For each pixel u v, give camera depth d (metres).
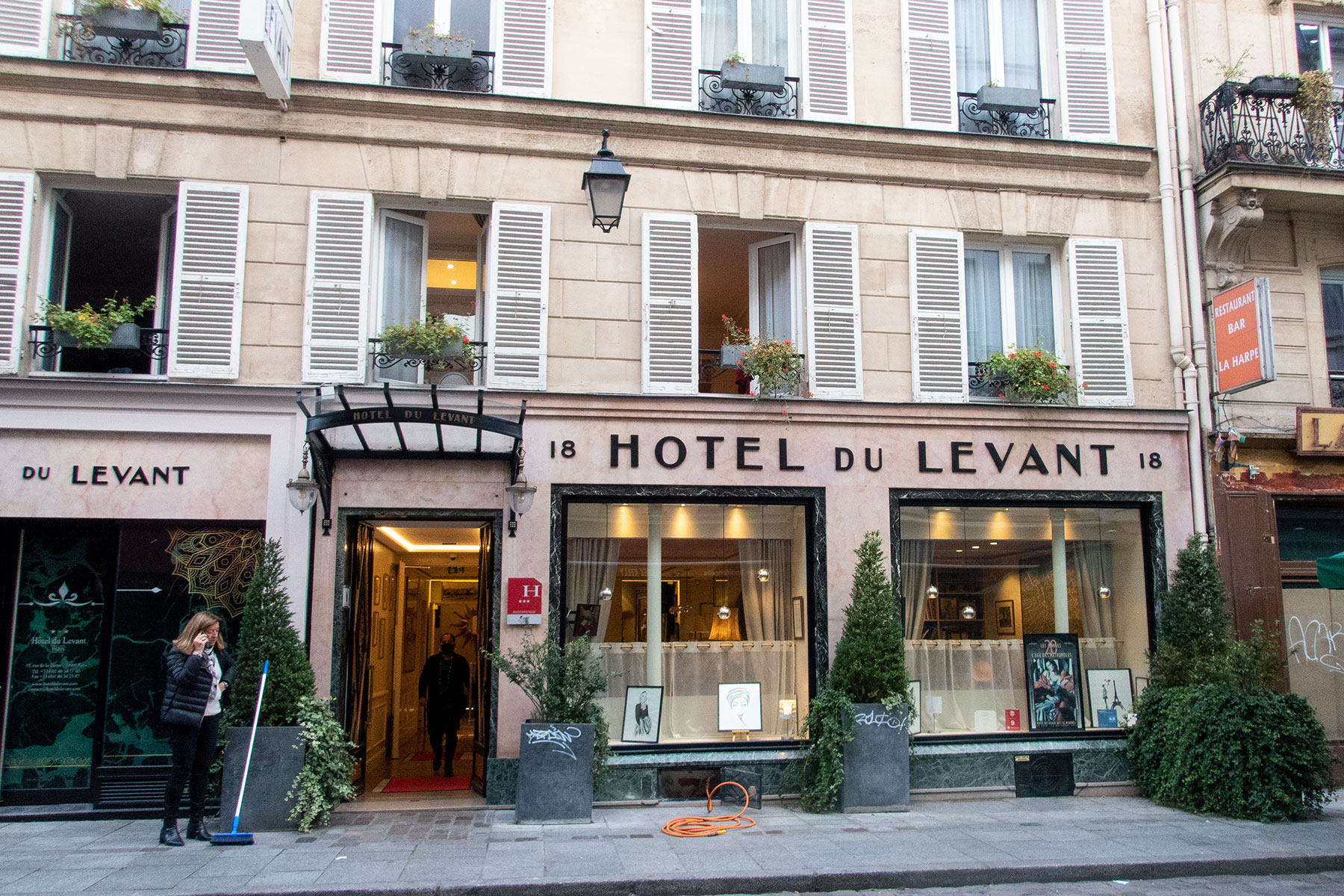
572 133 8.99
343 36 8.78
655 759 8.27
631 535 8.80
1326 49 10.77
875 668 8.08
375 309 8.72
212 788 7.67
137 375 8.20
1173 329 9.77
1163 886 6.07
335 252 8.48
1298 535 9.73
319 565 8.06
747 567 8.95
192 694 6.68
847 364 9.20
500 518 8.38
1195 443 9.52
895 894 5.94
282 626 7.43
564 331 8.80
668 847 6.68
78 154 8.18
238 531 8.19
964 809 8.12
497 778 8.03
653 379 8.84
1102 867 6.24
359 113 8.65
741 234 9.62
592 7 9.38
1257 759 7.68
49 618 7.94
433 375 8.77
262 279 8.40
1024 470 9.27
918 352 9.32
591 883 5.79
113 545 8.02
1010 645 9.25
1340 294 10.34
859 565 8.42
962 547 9.30
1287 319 9.99
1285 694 8.10
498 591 8.27
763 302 9.62
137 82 8.23
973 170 9.70
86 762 7.82
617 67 9.33
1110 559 9.56
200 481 8.12
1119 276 9.81
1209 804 7.86
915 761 8.58
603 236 8.98
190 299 8.23
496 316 8.66
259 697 6.98
